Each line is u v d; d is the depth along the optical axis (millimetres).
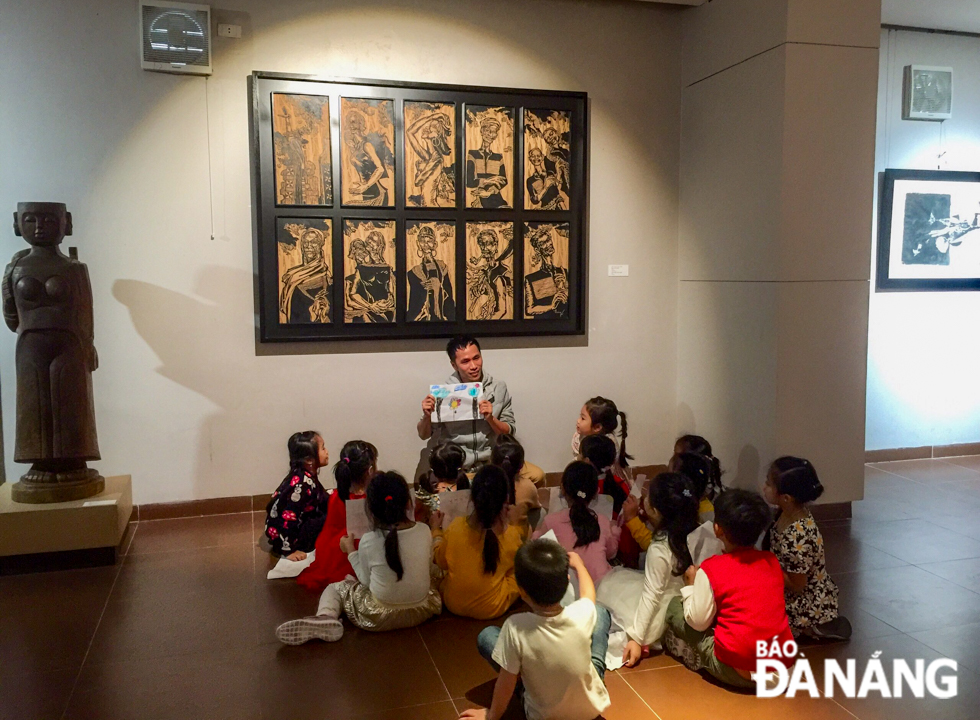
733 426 4934
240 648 3160
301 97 4676
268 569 3990
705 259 5215
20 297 3844
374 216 4859
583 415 4273
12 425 4492
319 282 4809
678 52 5426
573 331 5305
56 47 4379
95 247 4531
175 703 2760
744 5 4699
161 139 4574
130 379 4648
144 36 4441
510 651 2443
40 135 4398
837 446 4652
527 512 3848
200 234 4676
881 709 2744
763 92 4539
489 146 5031
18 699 2779
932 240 6047
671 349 5605
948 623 3383
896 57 5859
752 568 2844
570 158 5207
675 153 5488
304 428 4914
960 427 6289
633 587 3236
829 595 3209
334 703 2764
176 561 4090
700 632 2984
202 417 4770
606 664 3039
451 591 3416
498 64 5074
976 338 6273
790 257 4445
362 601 3314
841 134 4480
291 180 4707
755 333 4684
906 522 4680
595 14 5230
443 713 2703
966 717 2691
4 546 3840
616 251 5418
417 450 5105
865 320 4629
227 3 4586
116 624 3367
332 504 3773
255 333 4805
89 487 4086
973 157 6145
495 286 5129
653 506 3104
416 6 4887
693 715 2711
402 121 4848
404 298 4965
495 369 5230
